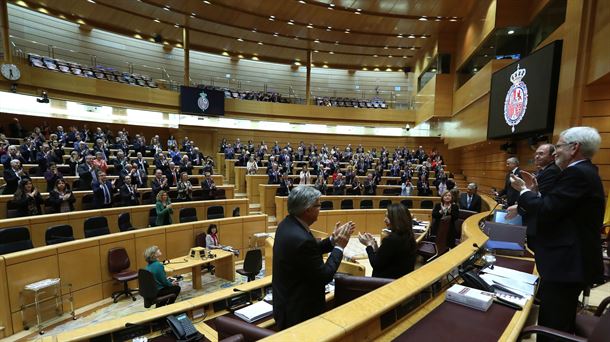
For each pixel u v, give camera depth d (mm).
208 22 14633
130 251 5660
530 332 1630
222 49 17828
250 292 2994
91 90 12555
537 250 1821
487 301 1785
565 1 7418
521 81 7922
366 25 14648
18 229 4910
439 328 1600
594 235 1677
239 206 8672
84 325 4473
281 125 17547
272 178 11008
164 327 2490
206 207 8133
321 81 20266
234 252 6199
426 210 9117
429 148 17109
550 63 6918
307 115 17594
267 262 5922
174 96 14859
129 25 14781
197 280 5824
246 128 16891
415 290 1716
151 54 16578
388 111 18219
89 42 14695
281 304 1794
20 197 5918
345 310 1462
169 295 4473
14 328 4164
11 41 11297
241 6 13281
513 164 4414
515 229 3041
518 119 8008
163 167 9828
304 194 1862
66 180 7980
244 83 18500
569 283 1681
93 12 13547
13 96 11023
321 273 1761
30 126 11555
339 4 12914
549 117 6953
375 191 10984
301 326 1307
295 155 14555
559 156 1771
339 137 18203
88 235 5750
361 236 2943
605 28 5648
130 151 11156
